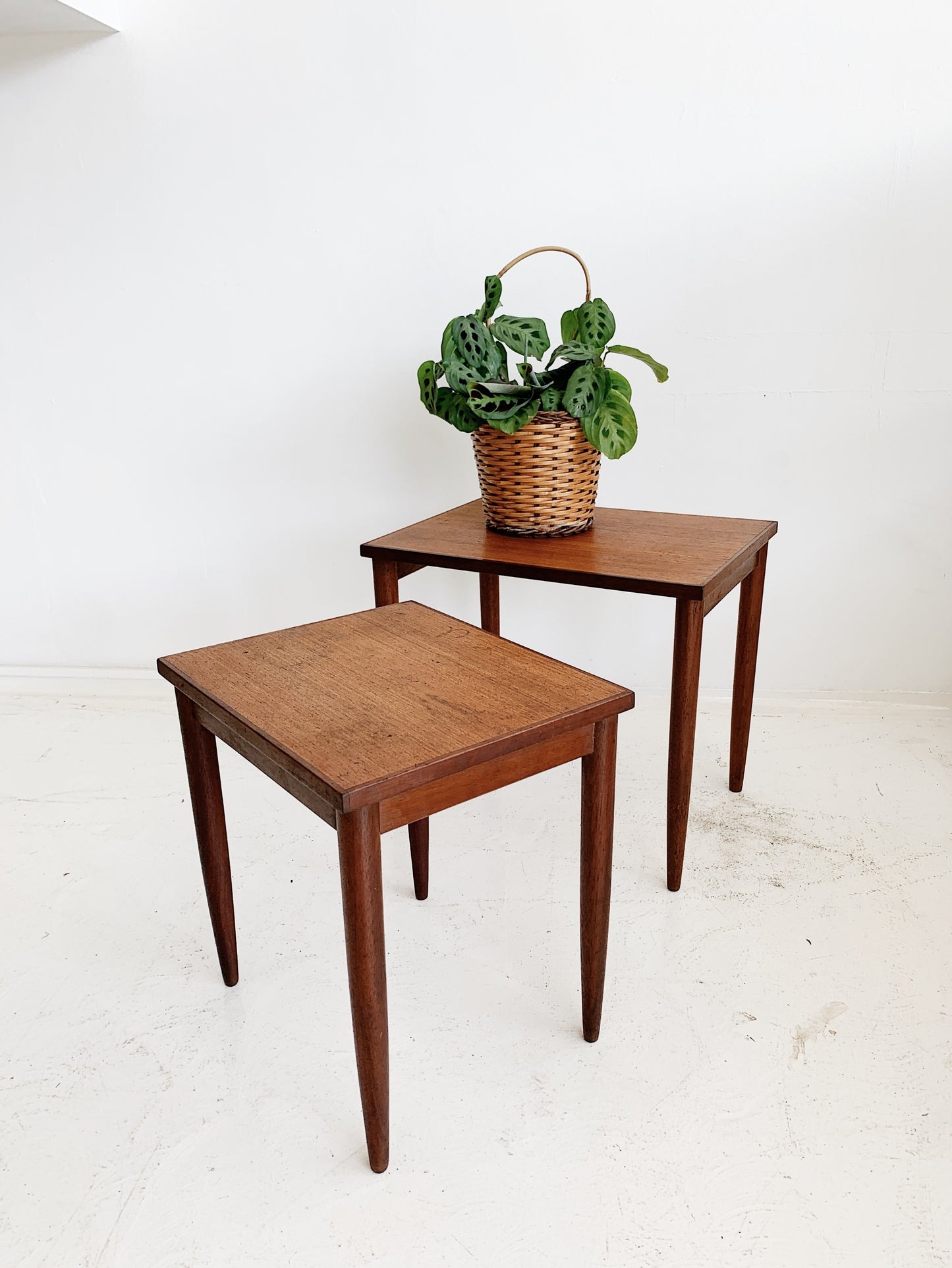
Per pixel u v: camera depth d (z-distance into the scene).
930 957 1.58
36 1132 1.28
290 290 2.43
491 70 2.21
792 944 1.62
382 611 1.62
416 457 2.51
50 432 2.63
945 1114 1.27
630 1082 1.34
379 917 1.09
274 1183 1.20
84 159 2.40
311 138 2.31
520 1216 1.14
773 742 2.36
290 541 2.63
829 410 2.30
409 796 1.09
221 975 1.59
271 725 1.17
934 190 2.12
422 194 2.31
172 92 2.33
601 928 1.34
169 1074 1.38
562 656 2.60
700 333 2.30
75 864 1.92
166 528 2.67
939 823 1.98
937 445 2.28
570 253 1.82
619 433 1.77
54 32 2.31
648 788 2.16
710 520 2.04
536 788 2.21
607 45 2.16
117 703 2.71
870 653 2.48
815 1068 1.35
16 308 2.54
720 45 2.12
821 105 2.11
